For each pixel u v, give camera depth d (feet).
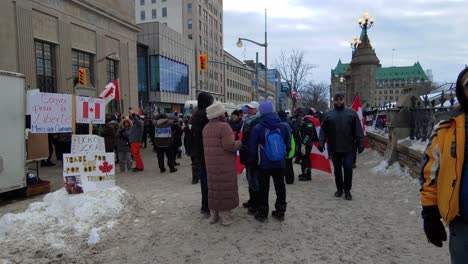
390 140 32.58
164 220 18.63
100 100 26.81
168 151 36.17
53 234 16.51
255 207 19.33
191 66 240.53
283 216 18.12
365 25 71.46
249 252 14.37
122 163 37.60
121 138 37.37
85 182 21.93
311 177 30.71
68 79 88.43
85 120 25.73
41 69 82.43
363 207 20.34
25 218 17.63
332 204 21.20
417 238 15.33
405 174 27.22
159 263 13.64
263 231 16.69
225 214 17.43
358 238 15.57
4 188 25.27
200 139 19.13
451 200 7.02
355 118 22.12
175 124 40.63
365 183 26.99
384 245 14.73
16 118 26.08
